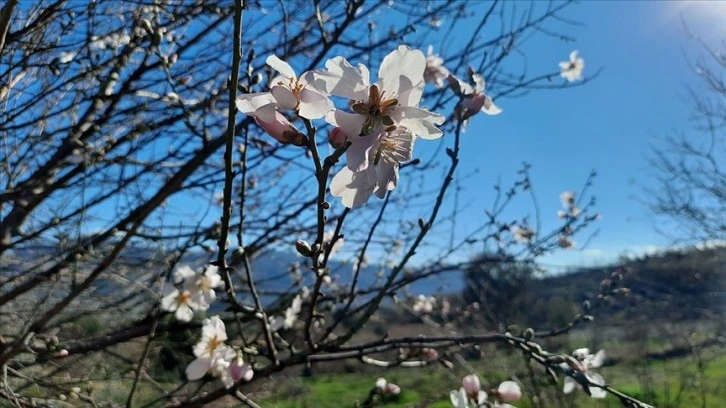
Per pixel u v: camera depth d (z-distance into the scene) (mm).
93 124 3943
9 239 3582
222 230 1653
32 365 3627
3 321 3875
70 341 3621
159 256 3896
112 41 4082
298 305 3611
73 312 4020
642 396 7617
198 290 3006
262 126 1486
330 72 1435
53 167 3799
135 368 3615
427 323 5629
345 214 1628
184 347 4297
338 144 1414
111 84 3830
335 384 9102
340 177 1483
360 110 1421
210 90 4453
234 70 1433
